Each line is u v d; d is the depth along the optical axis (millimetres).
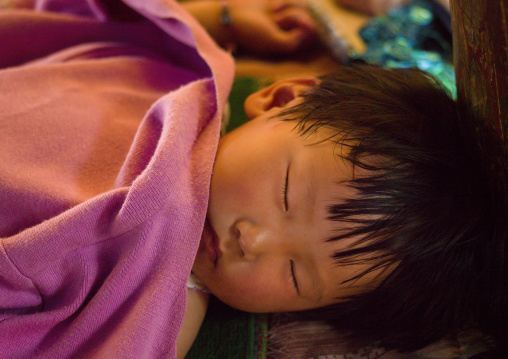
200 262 631
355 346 701
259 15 1246
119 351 500
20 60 877
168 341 534
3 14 858
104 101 723
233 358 675
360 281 638
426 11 1330
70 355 524
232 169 618
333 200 585
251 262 606
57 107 674
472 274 639
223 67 725
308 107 671
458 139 628
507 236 606
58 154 624
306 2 1399
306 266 614
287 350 696
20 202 562
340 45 1225
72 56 821
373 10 1384
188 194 565
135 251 523
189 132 605
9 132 621
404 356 689
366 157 599
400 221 592
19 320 514
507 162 537
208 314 729
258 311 685
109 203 512
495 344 680
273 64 1262
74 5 960
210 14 1218
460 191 601
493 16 451
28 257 489
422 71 768
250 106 765
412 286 641
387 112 639
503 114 508
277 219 591
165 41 875
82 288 530
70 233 497
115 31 896
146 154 590
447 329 684
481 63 509
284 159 606
